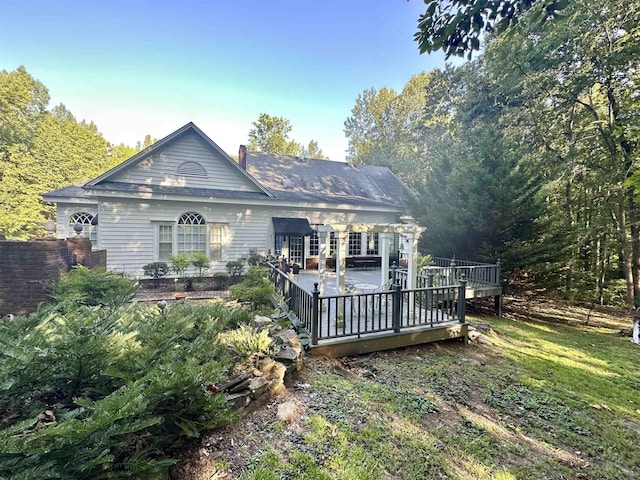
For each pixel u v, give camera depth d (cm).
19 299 667
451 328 678
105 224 1155
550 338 895
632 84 1134
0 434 162
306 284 1116
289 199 1448
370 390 447
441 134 2048
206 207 1314
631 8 1078
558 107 1355
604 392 545
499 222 1091
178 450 265
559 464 339
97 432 193
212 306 584
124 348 298
